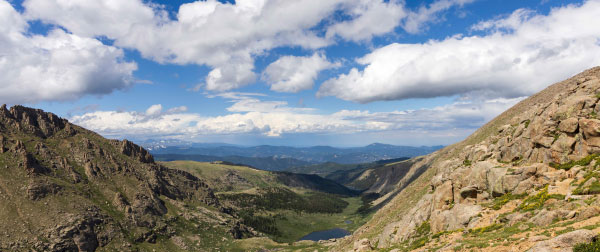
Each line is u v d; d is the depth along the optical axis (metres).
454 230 45.47
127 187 187.75
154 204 188.75
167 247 161.75
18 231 119.00
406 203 104.25
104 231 145.00
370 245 72.25
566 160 43.72
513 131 66.62
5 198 129.50
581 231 22.34
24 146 161.62
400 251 51.19
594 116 42.47
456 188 58.78
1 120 178.00
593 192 32.19
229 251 180.25
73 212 141.62
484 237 35.34
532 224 33.06
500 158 61.16
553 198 35.84
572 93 52.69
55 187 149.75
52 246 120.50
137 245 151.50
